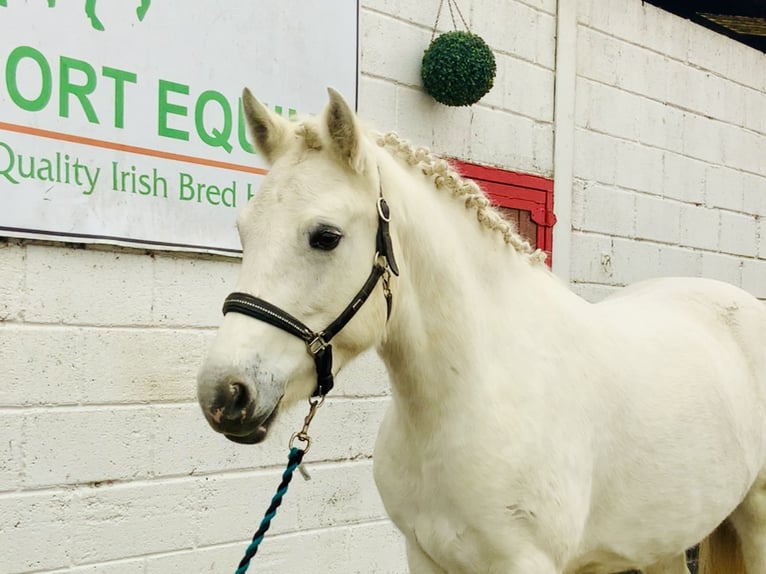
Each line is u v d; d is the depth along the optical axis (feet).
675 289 10.17
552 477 7.20
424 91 14.03
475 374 7.09
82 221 10.09
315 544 12.51
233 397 5.88
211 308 11.46
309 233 6.23
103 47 10.28
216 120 11.43
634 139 17.78
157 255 10.91
